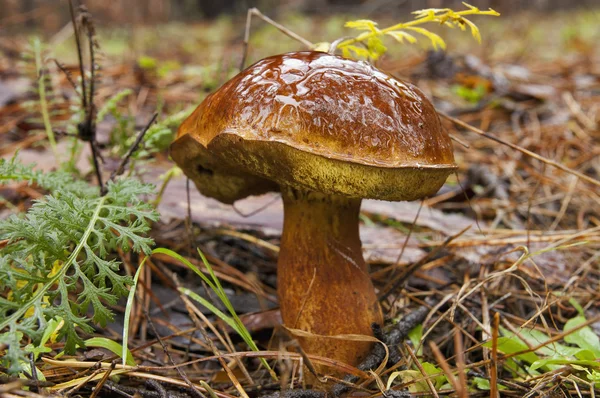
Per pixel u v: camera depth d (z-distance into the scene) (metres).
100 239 0.20
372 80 0.21
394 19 1.25
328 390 0.22
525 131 0.50
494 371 0.19
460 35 1.07
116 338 0.25
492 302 0.28
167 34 1.16
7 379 0.18
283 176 0.21
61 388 0.20
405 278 0.27
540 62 0.87
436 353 0.18
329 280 0.23
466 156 0.46
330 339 0.22
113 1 1.21
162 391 0.21
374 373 0.21
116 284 0.20
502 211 0.37
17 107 0.46
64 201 0.21
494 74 0.64
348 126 0.20
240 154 0.20
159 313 0.27
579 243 0.25
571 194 0.39
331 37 0.96
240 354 0.21
